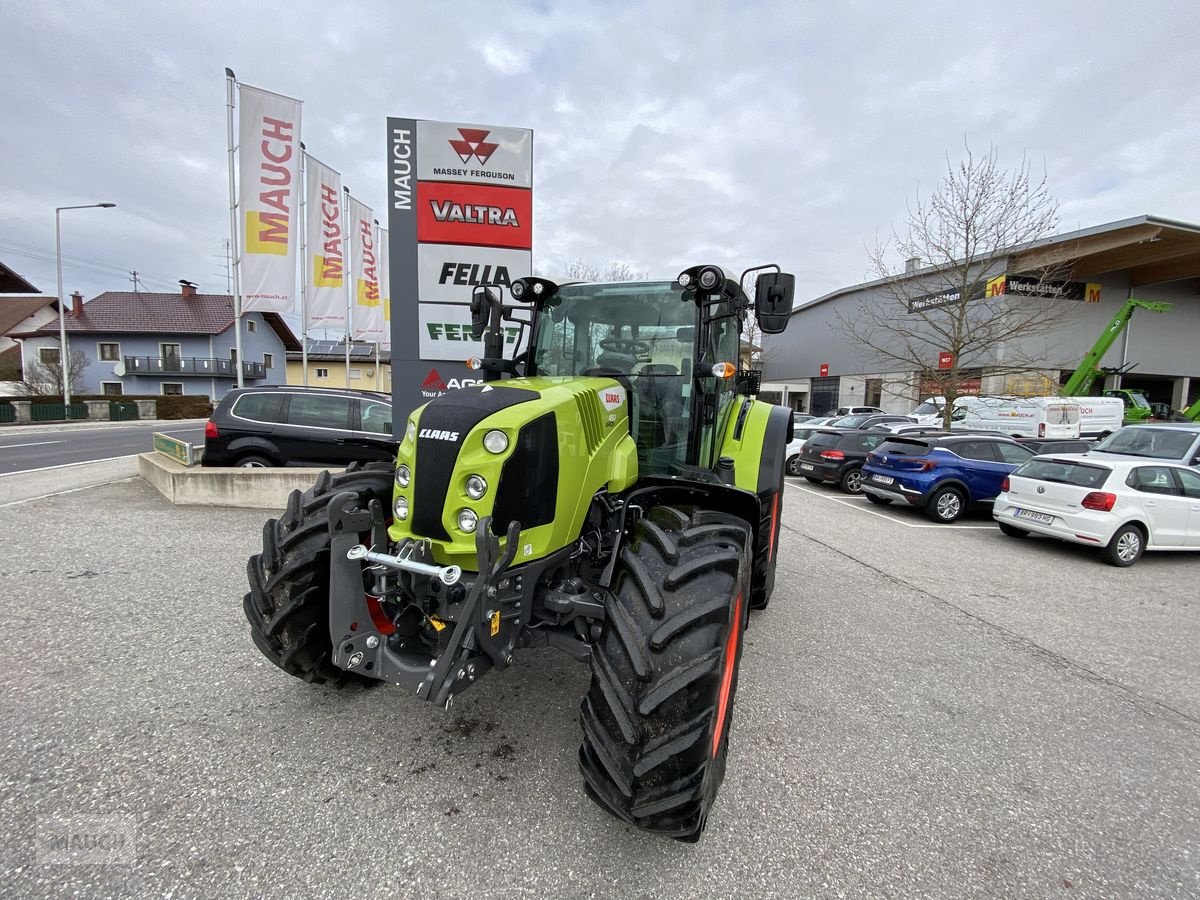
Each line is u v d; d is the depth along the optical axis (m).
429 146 6.10
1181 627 4.77
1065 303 23.53
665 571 2.19
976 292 14.95
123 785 2.28
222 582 4.58
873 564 6.41
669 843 2.12
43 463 11.64
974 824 2.33
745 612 2.77
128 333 38.75
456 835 2.11
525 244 6.34
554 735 2.74
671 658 1.96
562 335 3.61
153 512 6.87
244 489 7.19
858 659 3.88
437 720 2.83
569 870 1.97
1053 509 7.21
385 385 48.53
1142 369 28.56
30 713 2.75
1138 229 21.39
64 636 3.58
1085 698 3.48
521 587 2.25
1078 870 2.11
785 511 9.63
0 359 38.09
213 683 3.08
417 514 2.24
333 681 2.82
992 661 3.95
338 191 15.60
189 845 2.00
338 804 2.23
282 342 47.34
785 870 2.03
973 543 7.74
